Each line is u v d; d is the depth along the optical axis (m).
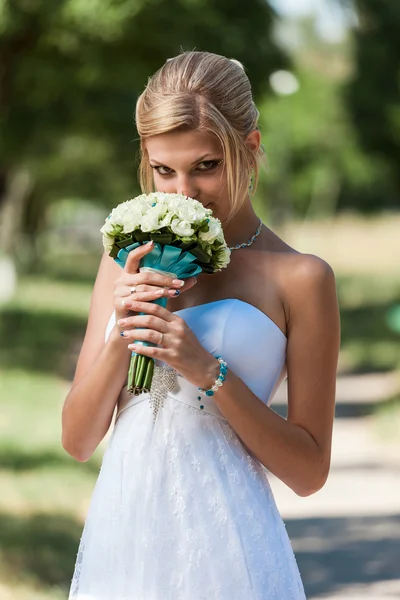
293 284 3.30
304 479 3.26
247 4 22.58
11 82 21.86
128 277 3.06
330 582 7.77
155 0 19.77
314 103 55.66
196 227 3.04
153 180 3.31
